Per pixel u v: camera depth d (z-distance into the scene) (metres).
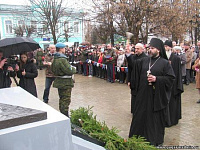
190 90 8.39
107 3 14.35
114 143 2.51
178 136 4.26
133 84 3.81
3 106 1.53
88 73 12.88
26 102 1.73
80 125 2.97
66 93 4.80
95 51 12.48
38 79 11.84
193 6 15.78
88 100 7.10
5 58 4.29
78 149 1.76
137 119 3.64
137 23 13.97
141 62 3.79
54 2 15.66
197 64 6.56
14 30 27.73
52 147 1.29
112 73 10.23
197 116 5.39
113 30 17.03
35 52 17.05
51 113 1.45
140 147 2.53
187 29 17.92
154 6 14.37
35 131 1.23
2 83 4.24
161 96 3.51
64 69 4.60
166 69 3.57
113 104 6.55
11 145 1.16
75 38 32.62
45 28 18.06
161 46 3.68
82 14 16.73
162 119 3.64
